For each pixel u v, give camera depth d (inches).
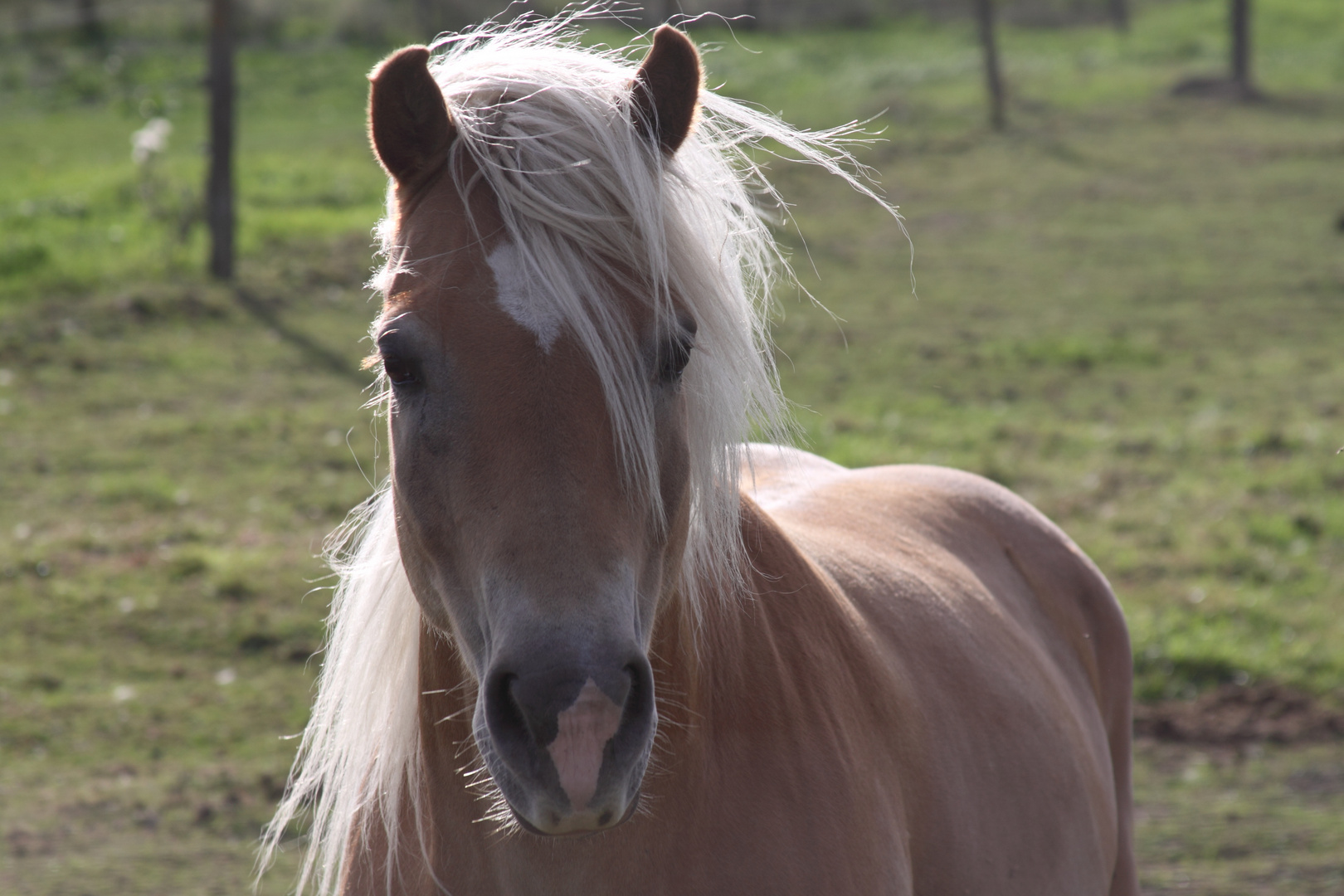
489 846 124.3
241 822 323.9
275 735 369.7
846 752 132.3
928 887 144.4
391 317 109.4
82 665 410.9
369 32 1979.6
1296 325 828.0
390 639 135.7
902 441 615.2
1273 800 333.7
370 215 1057.5
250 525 526.6
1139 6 2593.5
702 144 127.8
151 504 549.3
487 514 103.0
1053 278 948.0
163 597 455.2
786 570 142.7
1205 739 369.1
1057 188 1235.9
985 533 197.2
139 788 340.8
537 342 104.5
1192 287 922.1
